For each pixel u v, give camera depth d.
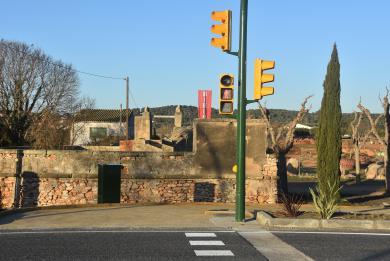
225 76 13.68
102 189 19.34
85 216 15.23
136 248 10.36
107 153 21.45
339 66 21.16
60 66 57.44
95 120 67.06
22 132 49.25
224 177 21.08
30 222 13.97
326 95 21.16
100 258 9.36
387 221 13.30
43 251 9.97
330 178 20.84
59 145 41.56
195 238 11.66
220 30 13.42
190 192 21.17
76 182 21.50
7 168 21.62
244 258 9.53
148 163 21.31
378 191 31.23
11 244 10.73
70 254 9.69
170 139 49.84
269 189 20.75
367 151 64.62
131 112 70.50
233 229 13.02
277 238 11.76
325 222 13.38
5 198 21.50
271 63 13.34
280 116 92.00
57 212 16.28
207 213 15.80
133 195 21.12
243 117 13.80
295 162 50.16
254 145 20.98
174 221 14.22
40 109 51.75
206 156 21.22
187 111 79.94
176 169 21.28
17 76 50.06
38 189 21.58
